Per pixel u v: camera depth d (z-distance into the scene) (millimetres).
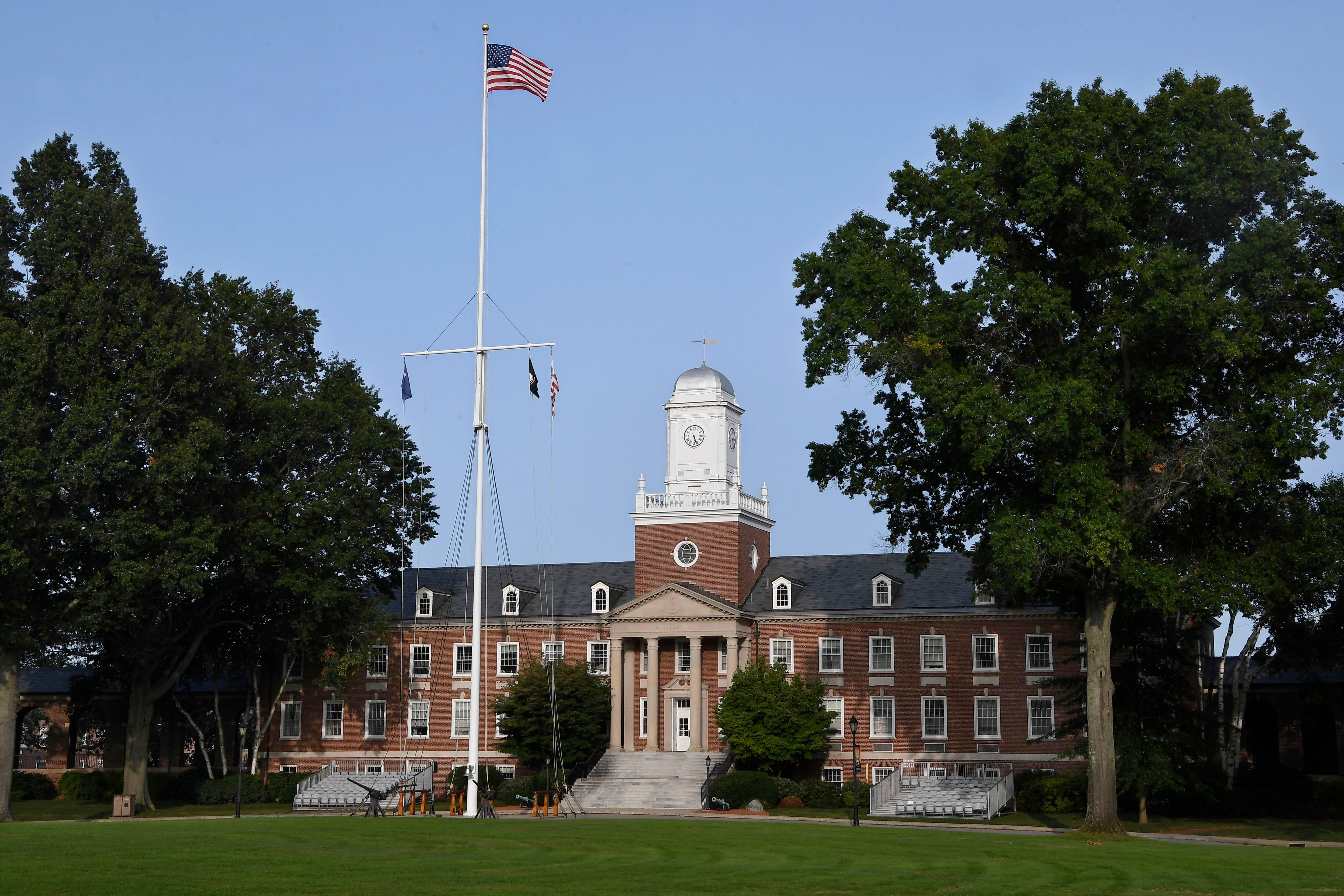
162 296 65062
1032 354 49562
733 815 69062
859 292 49531
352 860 32406
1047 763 79812
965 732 81750
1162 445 49531
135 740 73312
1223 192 46344
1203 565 49094
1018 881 30594
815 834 44438
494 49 59438
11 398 57969
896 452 53438
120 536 59562
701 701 84000
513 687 82062
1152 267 44688
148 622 69438
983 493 51719
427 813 63375
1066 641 67625
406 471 86500
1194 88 47281
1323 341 48781
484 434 58656
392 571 87000
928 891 28469
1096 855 37500
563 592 93688
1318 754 82500
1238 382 48688
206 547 62156
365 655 81562
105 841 36406
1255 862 35781
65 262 61594
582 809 66500
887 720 83375
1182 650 64062
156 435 60812
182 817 61781
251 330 76000
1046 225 48562
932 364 48594
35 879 27375
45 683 96688
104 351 61000
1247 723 86125
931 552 64062
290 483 74312
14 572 58312
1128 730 61781
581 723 81438
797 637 85688
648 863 32719
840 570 89625
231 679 88750
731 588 86312
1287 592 50500
